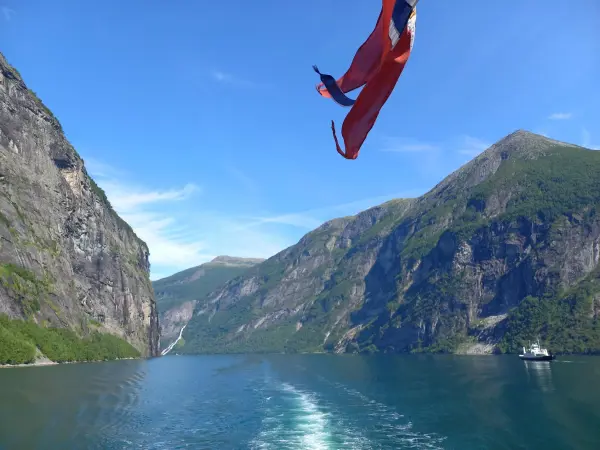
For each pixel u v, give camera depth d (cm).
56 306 13225
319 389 7162
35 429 3916
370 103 1322
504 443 3375
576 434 3525
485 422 4088
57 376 8231
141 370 11038
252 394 6556
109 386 7162
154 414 4812
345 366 13038
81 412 4731
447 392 6228
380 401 5631
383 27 1240
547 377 7450
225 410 5122
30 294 12150
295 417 4678
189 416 4734
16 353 10075
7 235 12238
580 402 4819
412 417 4503
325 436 3825
